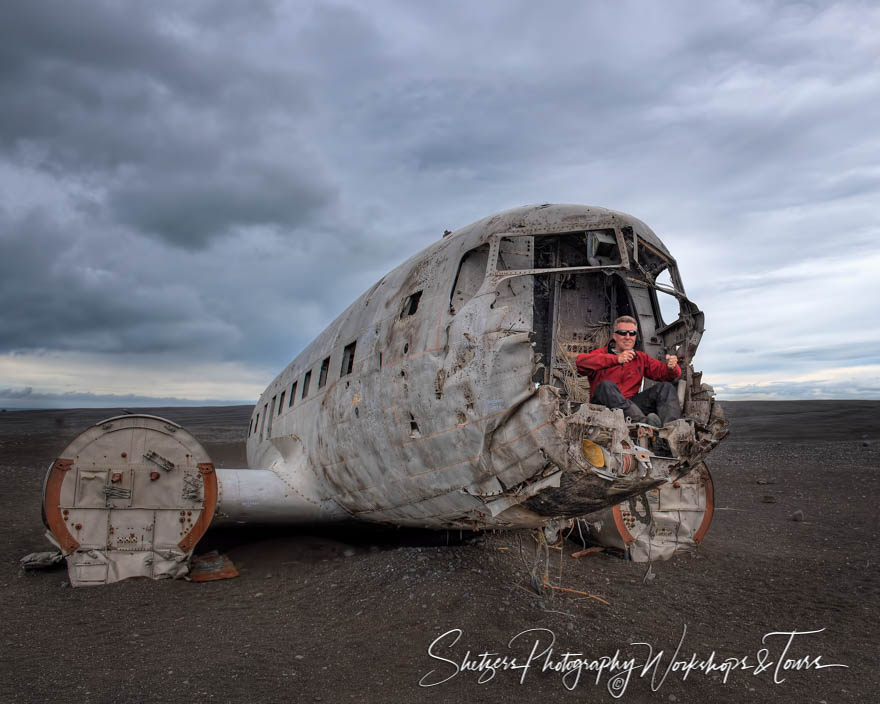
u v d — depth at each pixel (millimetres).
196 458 6031
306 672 3762
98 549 5770
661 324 6203
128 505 5848
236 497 6844
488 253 5156
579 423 4066
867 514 10461
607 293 6387
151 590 5582
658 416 5203
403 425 5301
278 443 8242
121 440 5875
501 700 3428
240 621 4777
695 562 7090
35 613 4965
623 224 5285
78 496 5734
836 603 5535
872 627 4906
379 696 3445
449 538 6891
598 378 5438
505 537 7043
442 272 5422
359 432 5980
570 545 7715
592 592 5652
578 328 6246
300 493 7113
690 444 4883
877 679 3895
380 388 5660
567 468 3994
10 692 3439
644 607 5312
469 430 4566
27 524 9492
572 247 6074
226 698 3381
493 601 4938
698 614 5191
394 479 5586
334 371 6887
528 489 4379
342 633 4461
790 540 8430
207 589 5711
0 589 5684
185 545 5941
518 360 4238
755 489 13758
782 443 25156
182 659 3957
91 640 4336
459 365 4652
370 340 6160
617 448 4215
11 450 24891
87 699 3354
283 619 4820
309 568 6352
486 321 4531
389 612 4797
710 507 7594
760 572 6648
